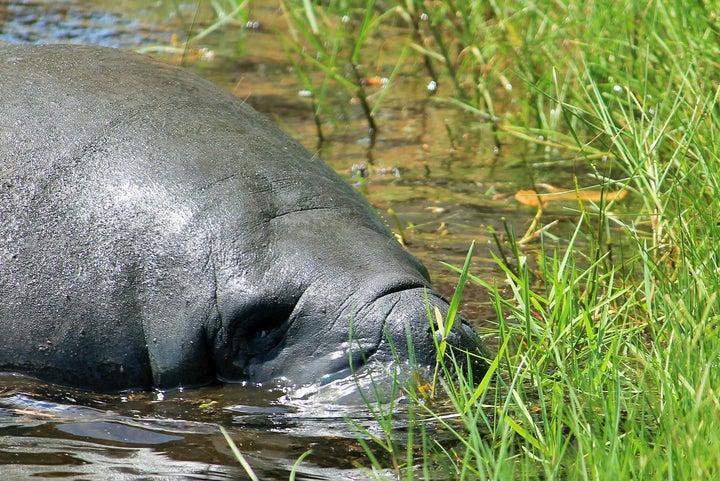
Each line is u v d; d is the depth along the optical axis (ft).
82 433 35.91
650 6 63.62
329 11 84.38
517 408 34.53
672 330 36.01
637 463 30.32
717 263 40.47
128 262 39.93
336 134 75.15
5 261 41.11
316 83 86.53
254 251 38.88
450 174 67.00
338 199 42.19
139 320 39.70
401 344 36.40
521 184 64.80
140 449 34.47
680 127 52.44
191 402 38.17
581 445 29.50
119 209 40.60
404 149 71.97
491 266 52.06
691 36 58.39
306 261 38.40
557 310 38.52
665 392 31.76
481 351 37.83
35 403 38.73
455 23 85.56
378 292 37.24
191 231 39.58
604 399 33.60
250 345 38.78
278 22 104.32
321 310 37.55
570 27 71.72
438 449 33.55
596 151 58.44
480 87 78.07
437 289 48.75
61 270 40.55
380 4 97.40
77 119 43.19
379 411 34.68
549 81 70.85
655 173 46.14
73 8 106.52
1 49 48.14
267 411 36.83
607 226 49.37
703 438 28.99
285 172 42.42
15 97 44.21
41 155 42.27
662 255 46.93
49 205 41.32
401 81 87.10
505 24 76.89
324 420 35.91
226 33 100.12
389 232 42.63
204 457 33.71
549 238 55.67
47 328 40.47
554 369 38.22
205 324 38.73
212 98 46.24
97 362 40.09
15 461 33.50
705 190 47.98
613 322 40.63
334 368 37.01
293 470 30.55
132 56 48.55
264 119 47.01
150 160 41.60
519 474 31.27
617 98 54.60
